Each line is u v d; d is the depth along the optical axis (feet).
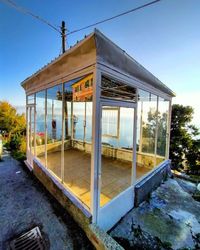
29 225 8.65
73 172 13.67
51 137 16.76
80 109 19.45
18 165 19.45
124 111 14.92
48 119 14.69
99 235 6.91
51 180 12.17
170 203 12.16
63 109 11.41
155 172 14.35
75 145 20.99
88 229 7.66
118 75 8.30
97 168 7.68
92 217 7.75
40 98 15.12
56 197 11.44
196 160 26.55
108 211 8.67
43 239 7.65
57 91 13.08
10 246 7.18
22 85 19.53
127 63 8.86
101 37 6.26
